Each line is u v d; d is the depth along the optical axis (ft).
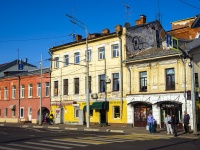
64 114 140.56
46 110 152.87
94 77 127.95
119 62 119.34
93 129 105.09
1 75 199.11
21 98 167.94
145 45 125.49
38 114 155.43
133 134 86.17
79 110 132.05
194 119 83.51
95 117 126.62
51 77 148.97
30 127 126.82
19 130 104.42
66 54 142.10
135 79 113.80
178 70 101.45
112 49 123.24
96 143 60.39
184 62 99.81
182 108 98.89
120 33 119.55
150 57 108.17
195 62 100.78
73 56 138.41
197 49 101.60
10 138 72.43
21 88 169.68
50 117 141.28
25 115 163.94
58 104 143.74
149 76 109.40
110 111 120.67
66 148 52.70
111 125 119.44
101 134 84.89
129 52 118.73
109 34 122.72
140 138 72.23
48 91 150.61
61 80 143.74
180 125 99.50
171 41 80.28
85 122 130.72
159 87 106.11
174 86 102.32
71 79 138.72
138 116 111.75
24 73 171.83
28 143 61.00
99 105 121.70
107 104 121.19
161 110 105.29
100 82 126.62
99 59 127.03
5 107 179.73
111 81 121.60
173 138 73.77
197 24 137.59
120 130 97.60
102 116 124.77
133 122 112.78
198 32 135.74
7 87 180.14
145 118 109.60
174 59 102.58
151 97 107.45
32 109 159.53
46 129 111.96
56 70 146.61
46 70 152.35
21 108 167.73
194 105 83.92
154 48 120.16
